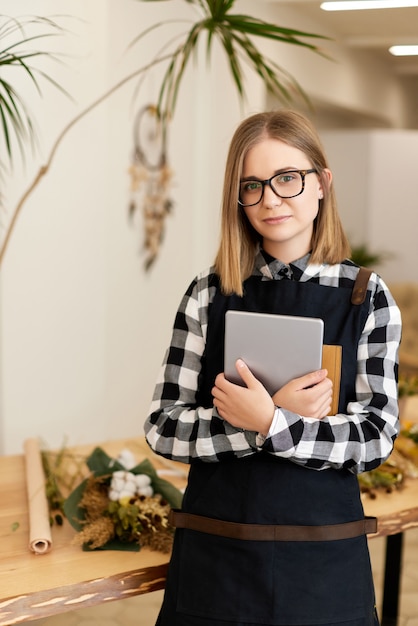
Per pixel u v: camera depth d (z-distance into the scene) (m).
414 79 7.99
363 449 1.44
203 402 1.62
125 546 1.80
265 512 1.47
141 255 4.65
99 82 3.70
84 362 3.90
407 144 6.93
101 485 2.00
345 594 1.48
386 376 1.50
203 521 1.52
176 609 1.53
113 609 2.87
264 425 1.41
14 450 3.65
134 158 4.49
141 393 4.84
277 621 1.45
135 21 4.39
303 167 1.51
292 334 1.43
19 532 1.88
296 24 5.49
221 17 2.54
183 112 4.88
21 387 3.64
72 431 3.90
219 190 5.14
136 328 4.71
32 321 3.63
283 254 1.58
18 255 3.52
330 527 1.48
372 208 7.08
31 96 3.41
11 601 1.56
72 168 3.67
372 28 5.88
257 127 1.52
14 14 3.26
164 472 2.30
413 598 2.96
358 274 1.55
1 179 3.37
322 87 6.02
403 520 2.04
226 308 1.58
